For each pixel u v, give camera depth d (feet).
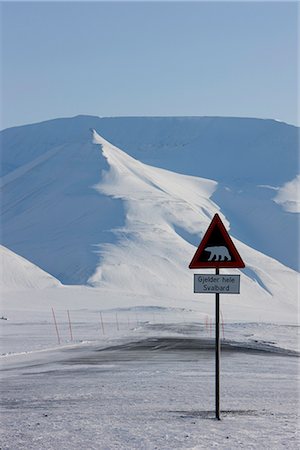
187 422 67.10
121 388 100.17
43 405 82.33
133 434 59.93
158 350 194.39
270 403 84.23
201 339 252.21
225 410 77.20
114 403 83.10
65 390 98.53
